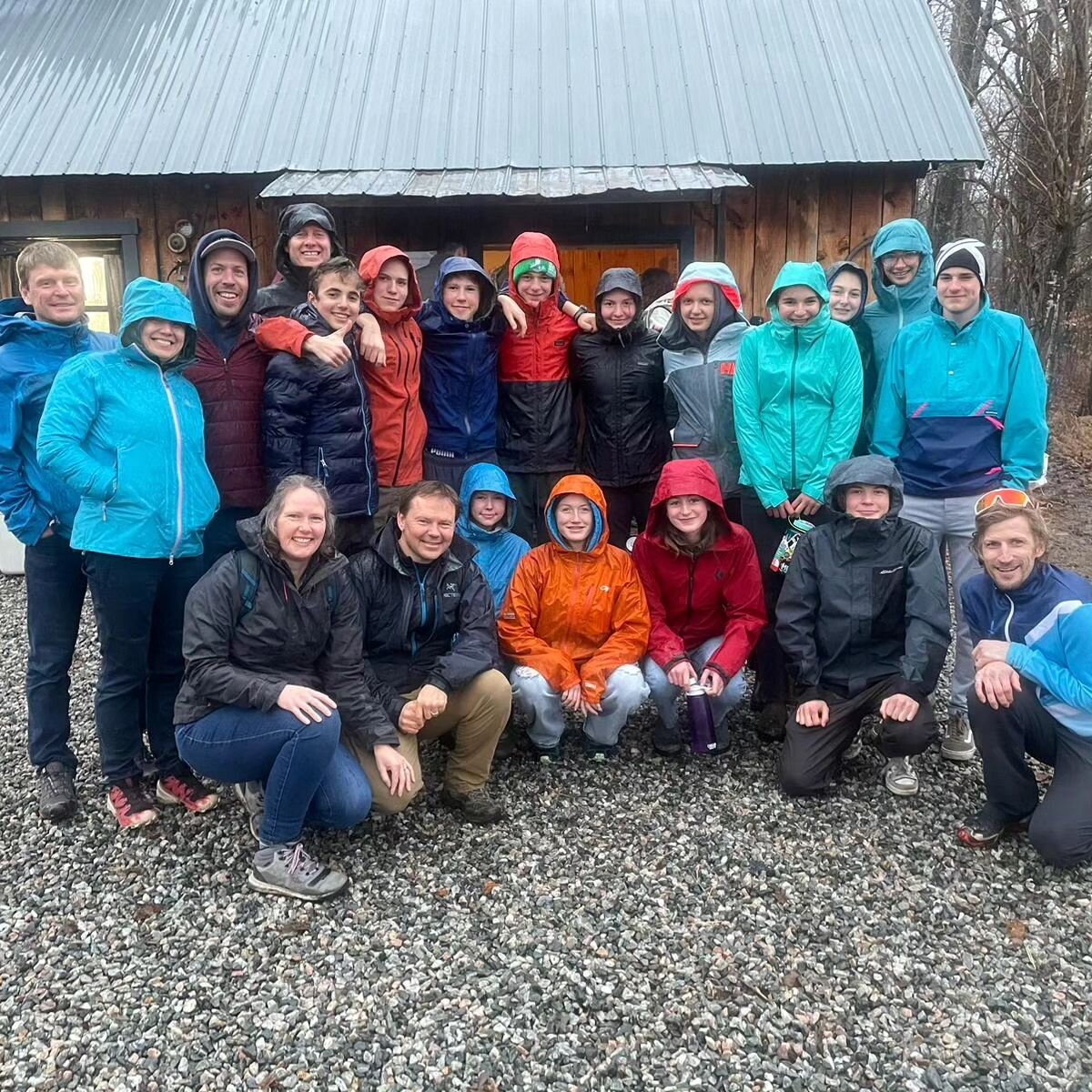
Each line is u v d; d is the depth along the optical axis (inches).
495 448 159.0
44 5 298.2
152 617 120.7
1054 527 310.5
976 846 117.4
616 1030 87.4
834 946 99.0
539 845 118.6
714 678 136.5
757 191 239.9
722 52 257.9
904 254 150.6
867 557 131.8
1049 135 363.3
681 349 153.5
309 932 101.7
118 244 256.7
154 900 107.3
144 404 112.9
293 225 139.4
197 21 285.0
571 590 139.7
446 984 93.5
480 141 234.2
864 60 251.9
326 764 106.0
